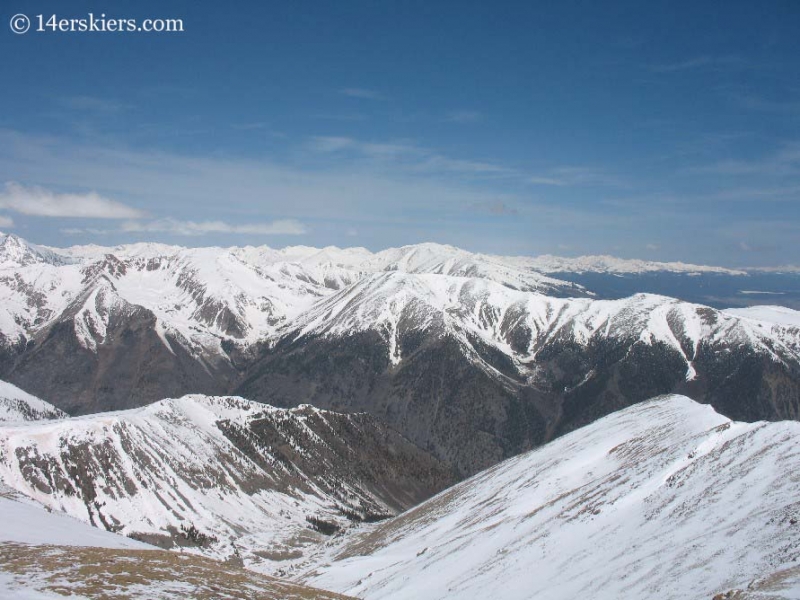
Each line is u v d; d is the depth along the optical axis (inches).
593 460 5241.1
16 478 6190.9
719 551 2389.3
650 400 6574.8
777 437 3339.1
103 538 3218.5
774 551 2169.0
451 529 5132.9
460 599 3157.0
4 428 6722.4
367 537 6417.3
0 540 2401.6
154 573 1980.8
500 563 3486.7
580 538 3361.2
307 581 4904.0
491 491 5836.6
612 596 2436.0
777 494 2684.5
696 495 3147.1
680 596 2159.2
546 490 4940.9
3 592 1610.5
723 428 3937.0
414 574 4025.6
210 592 1892.2
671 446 4303.6
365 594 4020.7
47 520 3240.7
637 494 3654.0
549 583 2869.1
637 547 2847.0
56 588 1701.5
